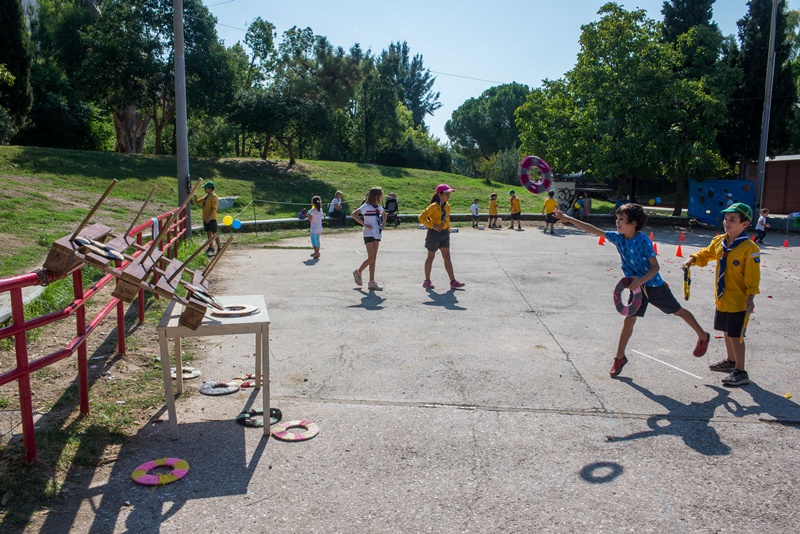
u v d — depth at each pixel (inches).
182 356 236.2
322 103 1223.5
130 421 172.7
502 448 162.7
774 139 1186.6
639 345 268.4
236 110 1160.8
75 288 168.4
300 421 176.6
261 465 149.9
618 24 1008.9
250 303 182.9
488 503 134.8
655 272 212.5
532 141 1119.6
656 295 219.5
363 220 380.5
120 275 135.1
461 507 132.9
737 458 159.0
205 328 158.6
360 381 213.6
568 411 189.6
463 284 398.6
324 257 536.1
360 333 279.4
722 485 144.9
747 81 1152.2
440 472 148.7
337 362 235.3
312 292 374.6
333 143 1669.5
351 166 1301.7
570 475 148.5
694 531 125.5
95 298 314.2
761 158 991.0
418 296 368.2
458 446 163.3
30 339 238.4
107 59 1053.2
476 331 287.6
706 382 220.1
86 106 1238.3
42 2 1376.7
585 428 176.9
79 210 626.5
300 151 1535.4
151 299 324.2
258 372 202.8
